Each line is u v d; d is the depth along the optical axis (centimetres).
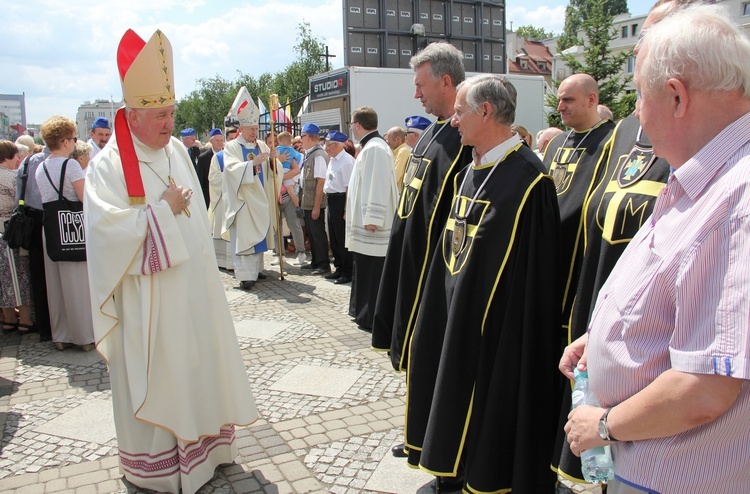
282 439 333
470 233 235
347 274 734
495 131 234
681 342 119
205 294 285
